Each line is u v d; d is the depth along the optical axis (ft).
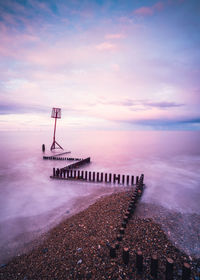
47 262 15.62
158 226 21.77
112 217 23.30
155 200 32.14
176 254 16.60
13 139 205.05
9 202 31.45
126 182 42.86
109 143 165.07
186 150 113.50
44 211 27.81
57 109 98.37
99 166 63.77
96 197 33.40
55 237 19.98
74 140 199.93
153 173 54.85
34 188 38.81
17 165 62.44
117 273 13.66
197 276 13.99
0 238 20.47
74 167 57.47
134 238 18.43
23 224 23.80
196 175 52.54
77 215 25.40
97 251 16.29
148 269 14.02
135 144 157.28
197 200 32.58
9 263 16.07
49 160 71.56
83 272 13.97
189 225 22.85
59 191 37.04
